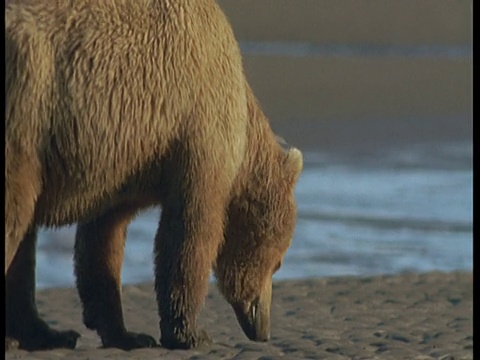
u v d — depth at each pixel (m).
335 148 88.88
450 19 196.50
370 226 62.72
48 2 33.22
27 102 32.47
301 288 48.34
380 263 56.19
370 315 43.53
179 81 34.62
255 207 37.28
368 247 58.78
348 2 198.75
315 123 102.88
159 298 35.78
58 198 33.78
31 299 36.09
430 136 97.56
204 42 35.16
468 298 47.03
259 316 38.09
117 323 36.97
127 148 34.12
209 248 35.72
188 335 35.75
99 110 33.44
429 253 58.25
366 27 186.00
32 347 36.00
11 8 32.75
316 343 37.50
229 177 35.84
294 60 148.38
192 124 34.97
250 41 167.12
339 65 147.88
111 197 34.81
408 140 94.50
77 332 38.50
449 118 110.31
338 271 54.38
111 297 36.94
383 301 46.25
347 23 186.00
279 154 37.66
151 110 34.28
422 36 184.88
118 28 33.88
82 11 33.50
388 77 140.38
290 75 135.12
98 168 33.84
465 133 100.12
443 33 188.62
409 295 47.44
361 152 86.75
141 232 58.00
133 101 33.94
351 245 58.81
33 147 32.75
